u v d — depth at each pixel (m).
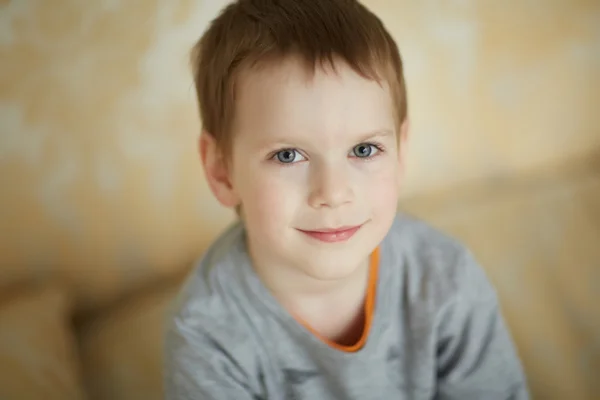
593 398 0.88
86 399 0.83
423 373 0.75
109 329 0.93
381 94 0.61
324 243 0.62
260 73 0.59
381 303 0.72
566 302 0.95
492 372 0.77
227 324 0.71
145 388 0.87
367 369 0.71
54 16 0.83
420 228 0.79
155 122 0.89
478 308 0.76
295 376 0.73
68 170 0.87
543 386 0.90
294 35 0.60
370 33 0.63
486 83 1.00
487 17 0.96
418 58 0.96
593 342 0.92
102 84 0.86
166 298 0.94
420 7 0.94
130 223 0.93
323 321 0.72
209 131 0.69
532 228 1.00
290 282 0.69
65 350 0.85
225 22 0.66
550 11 0.97
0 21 0.81
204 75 0.67
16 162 0.85
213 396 0.71
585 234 0.99
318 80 0.57
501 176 1.06
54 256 0.91
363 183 0.61
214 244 0.78
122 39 0.85
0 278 0.89
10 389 0.78
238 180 0.65
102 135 0.88
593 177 1.04
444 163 1.03
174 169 0.92
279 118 0.58
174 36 0.86
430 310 0.73
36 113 0.84
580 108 1.03
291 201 0.61
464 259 0.77
